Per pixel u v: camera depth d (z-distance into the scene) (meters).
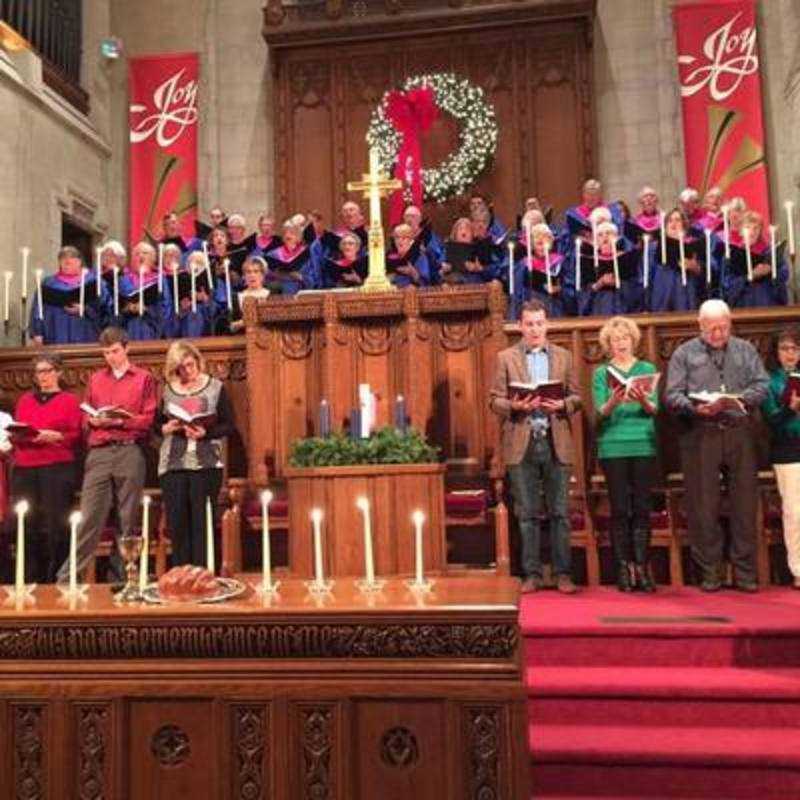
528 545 5.05
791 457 5.11
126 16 12.50
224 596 2.53
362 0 11.40
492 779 2.21
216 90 12.27
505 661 2.24
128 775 2.30
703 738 3.50
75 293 7.42
